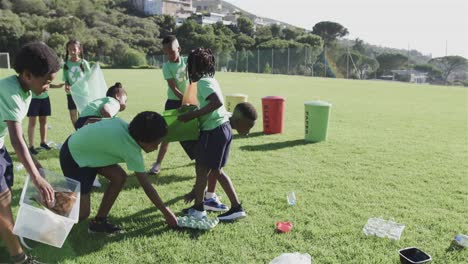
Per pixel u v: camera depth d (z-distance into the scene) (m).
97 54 56.50
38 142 6.88
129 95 15.05
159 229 3.60
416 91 22.52
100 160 3.43
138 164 3.35
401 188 4.90
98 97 5.05
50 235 2.85
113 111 4.27
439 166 5.97
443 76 48.41
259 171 5.48
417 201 4.47
